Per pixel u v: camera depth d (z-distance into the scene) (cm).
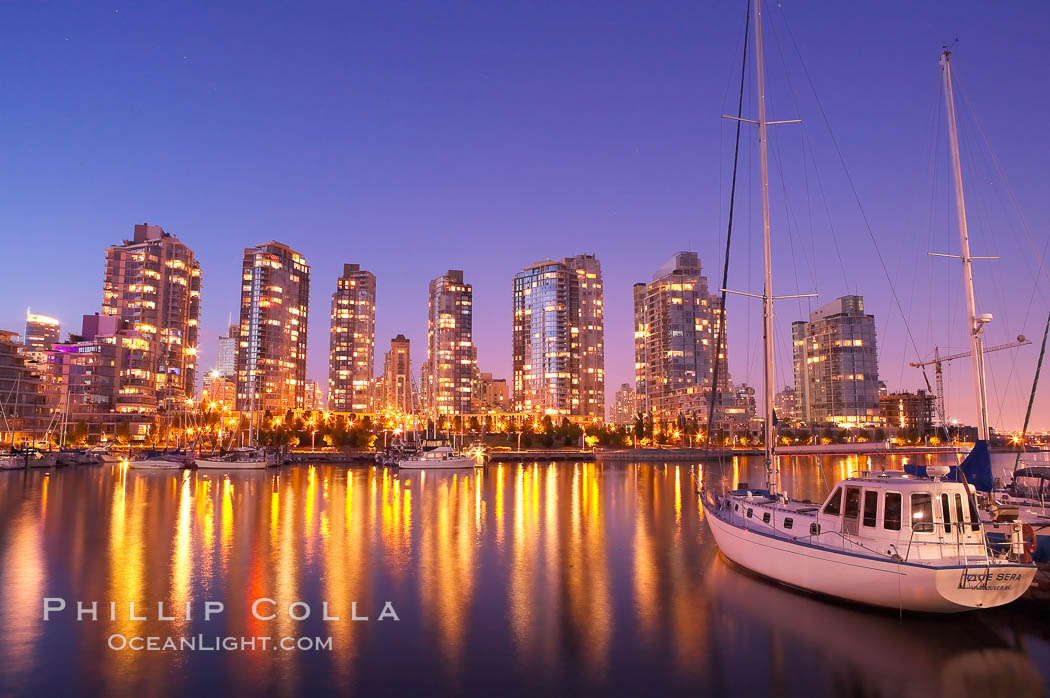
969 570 2073
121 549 3781
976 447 2650
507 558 3581
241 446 17925
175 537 4219
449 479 10275
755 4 3438
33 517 5219
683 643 2202
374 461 14712
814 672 1953
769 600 2578
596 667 2014
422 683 1892
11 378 17200
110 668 1986
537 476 11356
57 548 3809
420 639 2256
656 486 9038
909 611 2222
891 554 2267
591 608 2606
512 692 1836
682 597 2741
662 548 3891
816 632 2234
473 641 2238
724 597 2666
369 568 3306
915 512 2277
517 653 2127
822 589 2459
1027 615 2355
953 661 1997
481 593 2838
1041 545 2467
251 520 5075
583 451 19975
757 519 2970
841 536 2455
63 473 10912
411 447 16412
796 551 2580
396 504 6375
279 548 3838
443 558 3575
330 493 7556
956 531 2288
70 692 1814
